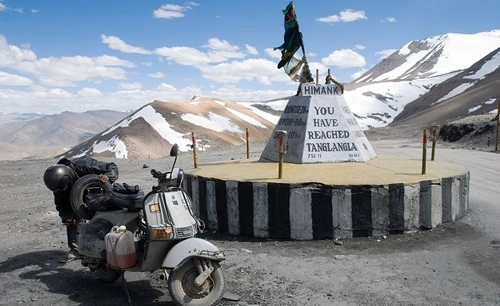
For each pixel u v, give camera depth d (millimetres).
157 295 6129
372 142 33031
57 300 5980
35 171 20141
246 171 9703
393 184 8180
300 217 8180
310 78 11547
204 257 5336
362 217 8141
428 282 6254
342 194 8086
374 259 7184
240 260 7293
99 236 6234
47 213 11469
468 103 88312
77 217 7367
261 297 5871
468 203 9883
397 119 143125
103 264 6445
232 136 96875
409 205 8281
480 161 19266
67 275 6980
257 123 114438
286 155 10828
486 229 8648
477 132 29562
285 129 11227
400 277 6438
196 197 9281
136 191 6262
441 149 25453
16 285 6547
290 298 5816
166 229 5516
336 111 10961
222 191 8711
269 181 8359
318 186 8148
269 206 8320
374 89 172375
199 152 29094
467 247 7703
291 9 11594
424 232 8422
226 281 6434
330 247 7809
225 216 8727
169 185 5816
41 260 7730
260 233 8422
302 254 7516
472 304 5562
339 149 10719
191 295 5414
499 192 12328
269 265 7035
